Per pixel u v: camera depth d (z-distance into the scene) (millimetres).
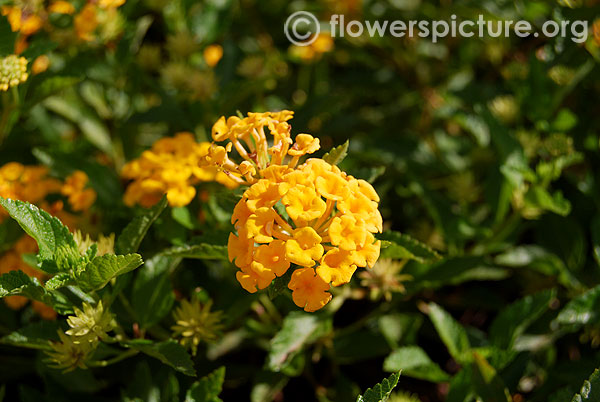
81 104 483
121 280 377
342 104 535
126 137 480
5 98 417
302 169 351
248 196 347
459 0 517
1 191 421
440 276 423
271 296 355
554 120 475
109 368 427
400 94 553
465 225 449
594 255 469
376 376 462
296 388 453
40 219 357
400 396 432
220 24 493
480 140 486
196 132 458
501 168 431
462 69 549
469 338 441
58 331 375
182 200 399
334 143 515
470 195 486
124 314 407
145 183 403
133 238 371
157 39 562
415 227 486
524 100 470
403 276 415
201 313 397
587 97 503
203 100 459
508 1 519
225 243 381
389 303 432
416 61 543
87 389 417
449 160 494
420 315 450
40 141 480
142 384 403
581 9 459
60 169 440
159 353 375
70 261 362
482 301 467
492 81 563
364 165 500
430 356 472
